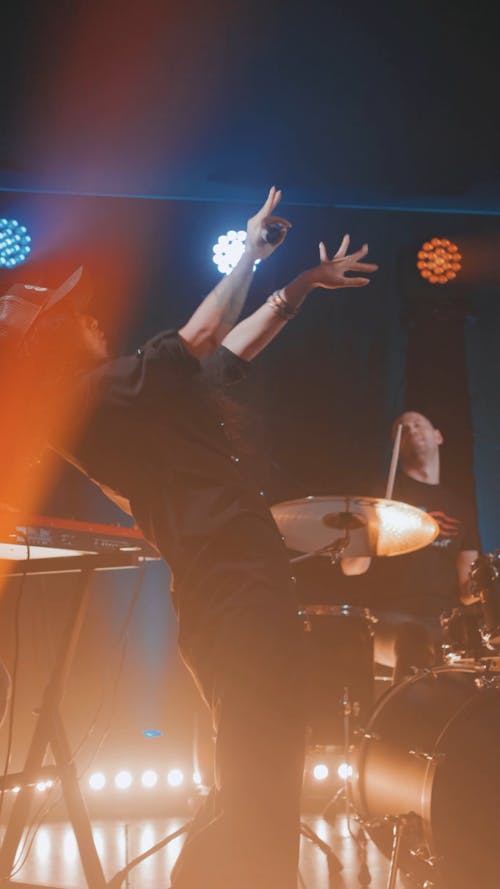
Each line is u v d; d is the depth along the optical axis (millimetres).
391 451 5926
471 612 2791
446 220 6031
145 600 5055
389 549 3672
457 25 5391
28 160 5352
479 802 2191
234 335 1763
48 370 1654
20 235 5602
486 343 6082
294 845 1405
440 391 5945
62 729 1963
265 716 1416
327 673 3244
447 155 5641
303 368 5996
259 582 1496
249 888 1367
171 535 1559
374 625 3623
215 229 5836
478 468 6016
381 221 6027
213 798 1539
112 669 2611
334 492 5863
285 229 1611
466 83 5480
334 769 4086
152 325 5746
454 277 5996
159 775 4109
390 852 2439
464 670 2455
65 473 5285
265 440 5812
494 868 2156
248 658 1439
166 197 5695
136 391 1573
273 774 1400
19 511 1853
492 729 2248
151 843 3256
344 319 6059
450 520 4492
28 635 4301
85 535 1980
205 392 1674
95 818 3883
